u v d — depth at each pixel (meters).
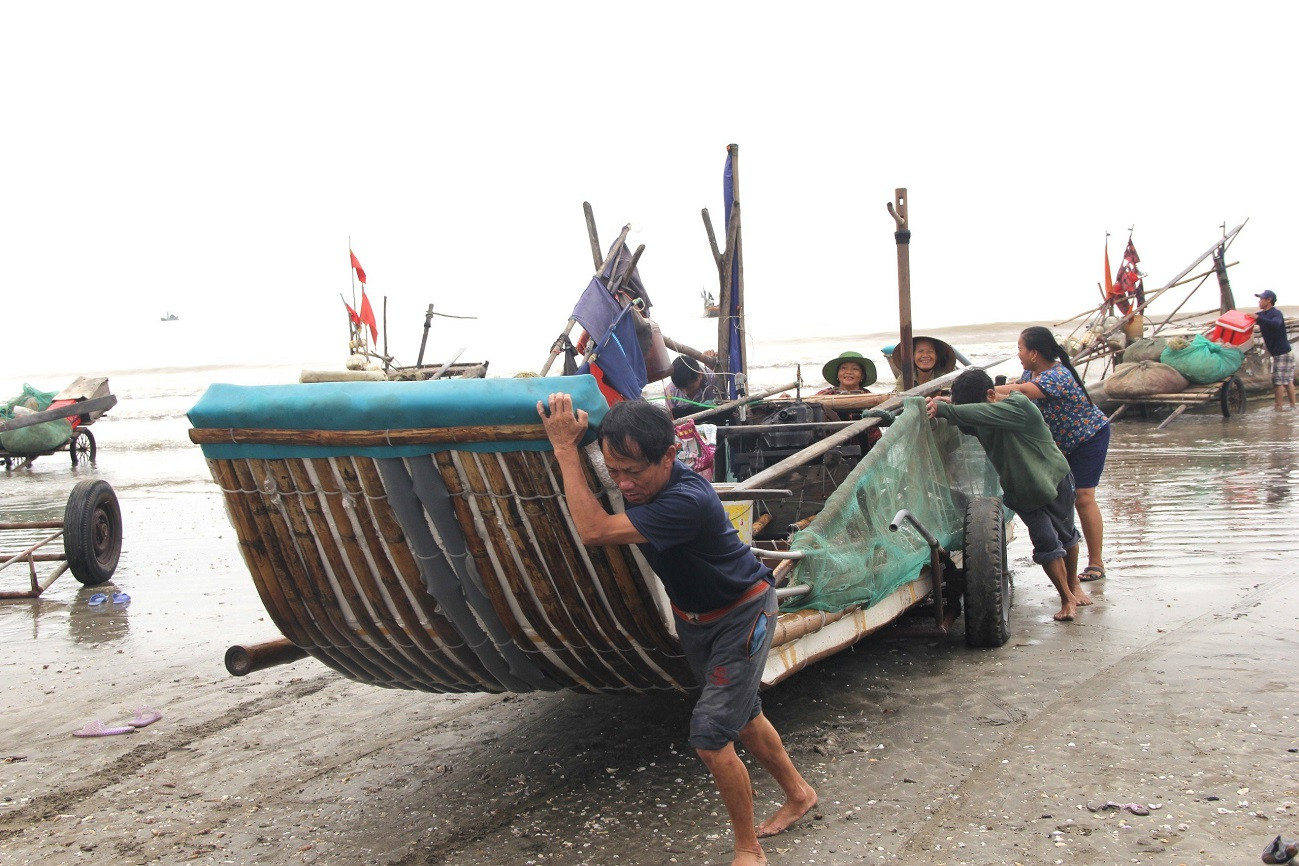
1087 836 3.65
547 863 3.76
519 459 3.55
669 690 4.34
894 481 5.32
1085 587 7.06
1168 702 4.84
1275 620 6.00
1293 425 15.03
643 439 3.30
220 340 96.38
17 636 7.40
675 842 3.85
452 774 4.63
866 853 3.64
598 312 6.14
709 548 3.43
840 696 5.22
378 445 3.62
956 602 6.09
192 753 5.05
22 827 4.29
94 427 25.50
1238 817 3.70
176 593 8.45
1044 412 6.99
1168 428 15.55
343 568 3.98
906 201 6.89
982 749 4.47
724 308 8.34
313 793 4.51
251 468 3.86
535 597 3.84
